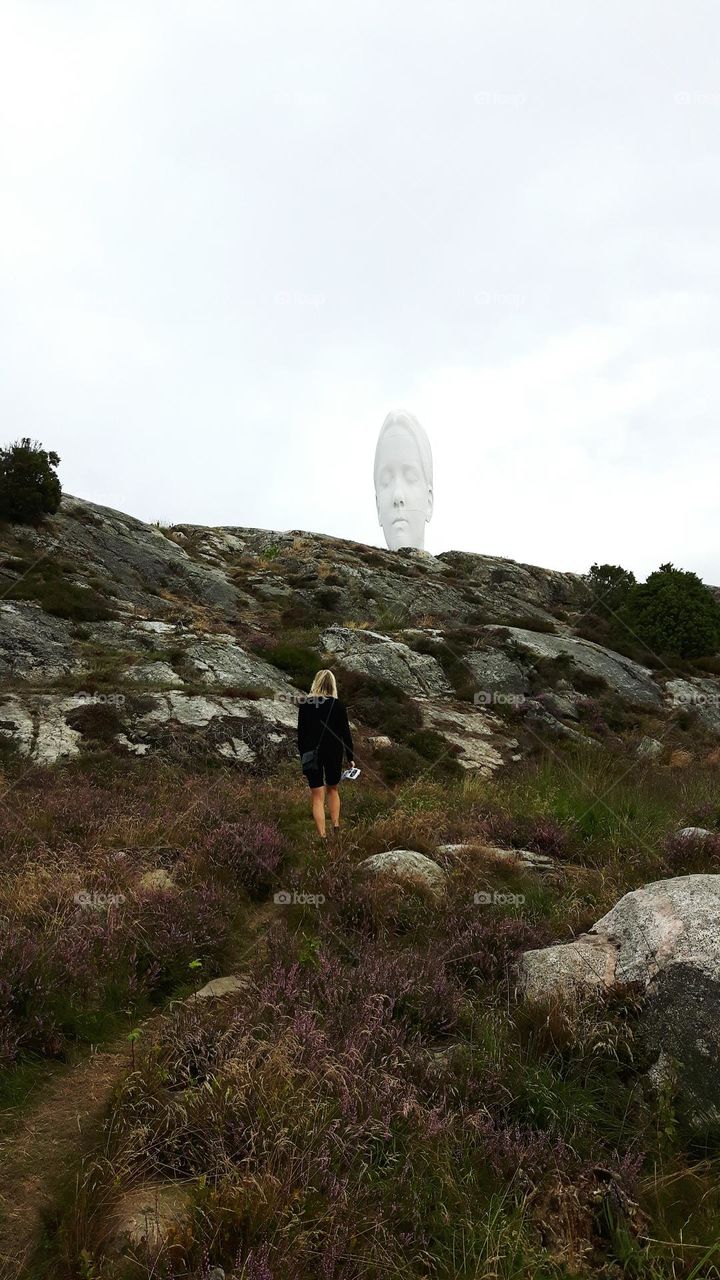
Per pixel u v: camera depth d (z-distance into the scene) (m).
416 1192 2.56
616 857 6.65
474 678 21.98
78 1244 2.29
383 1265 2.27
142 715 14.48
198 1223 2.34
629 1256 2.39
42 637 19.12
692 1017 3.24
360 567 38.47
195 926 4.86
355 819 8.45
